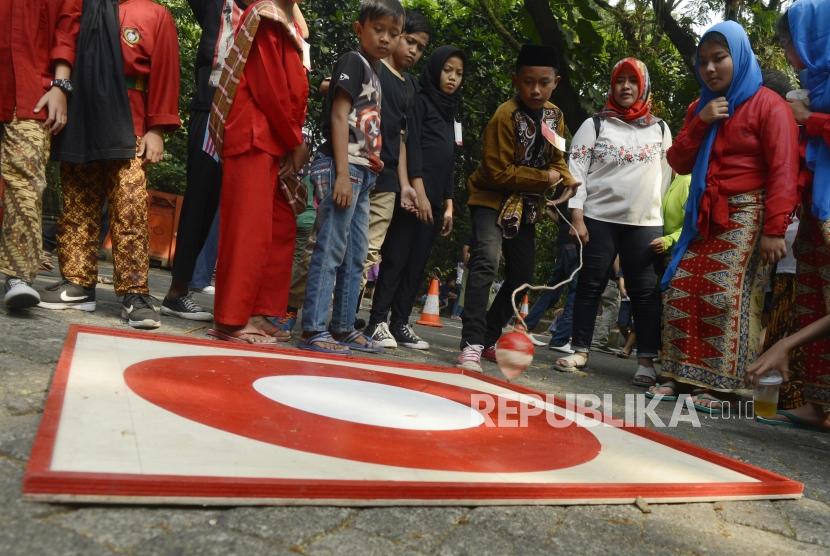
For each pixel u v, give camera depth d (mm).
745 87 3807
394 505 1514
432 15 13727
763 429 3475
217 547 1184
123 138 3389
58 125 3287
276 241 3531
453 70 4805
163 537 1188
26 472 1230
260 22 3227
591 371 5215
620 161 4734
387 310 4758
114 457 1383
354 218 3963
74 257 3598
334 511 1430
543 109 4535
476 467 1787
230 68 3266
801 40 3607
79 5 3402
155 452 1456
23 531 1122
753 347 3771
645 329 4668
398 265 4715
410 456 1777
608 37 11289
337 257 3713
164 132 3715
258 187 3285
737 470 2264
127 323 3514
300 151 3520
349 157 3721
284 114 3260
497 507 1622
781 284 3949
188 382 2146
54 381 1867
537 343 7547
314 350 3637
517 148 4387
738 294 3744
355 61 3664
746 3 8500
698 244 3926
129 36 3484
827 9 3537
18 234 3098
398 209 4691
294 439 1746
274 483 1396
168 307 4277
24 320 3064
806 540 1743
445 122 4875
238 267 3287
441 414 2387
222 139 3314
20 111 3160
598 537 1542
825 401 3598
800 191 3701
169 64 3611
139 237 3510
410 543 1343
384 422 2107
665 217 5039
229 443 1612
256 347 3119
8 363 2227
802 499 2160
